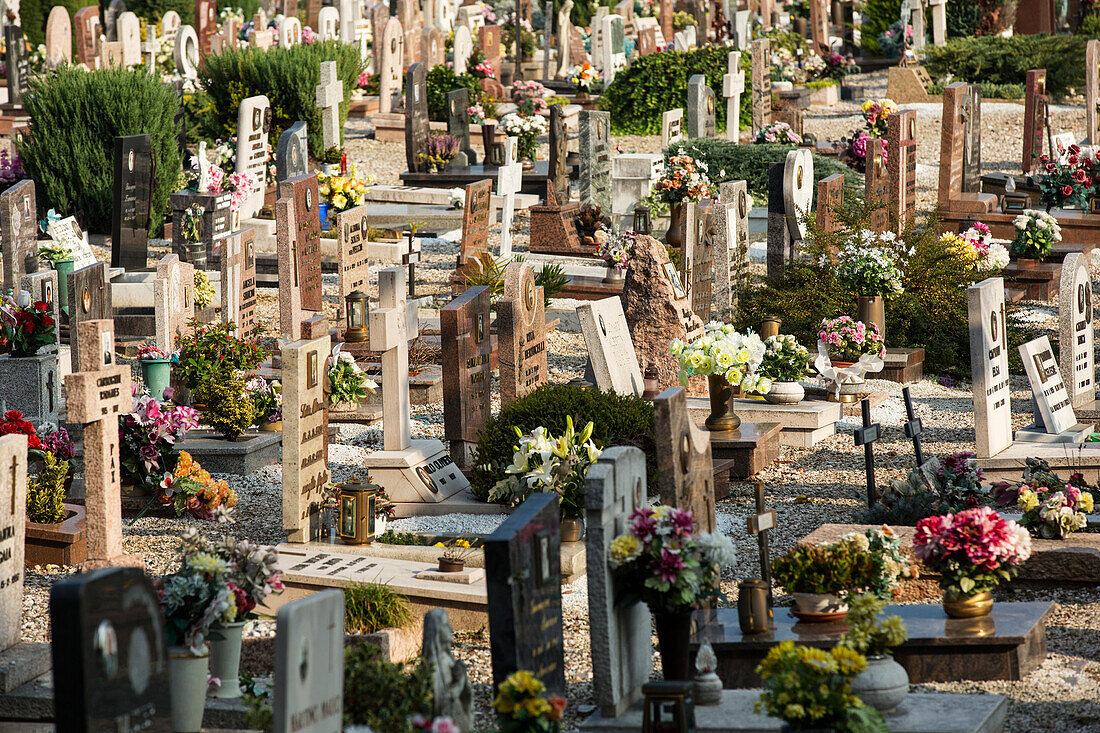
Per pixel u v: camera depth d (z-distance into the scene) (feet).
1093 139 98.58
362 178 74.49
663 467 23.13
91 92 76.38
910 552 29.50
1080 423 42.27
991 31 136.36
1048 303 63.98
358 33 138.62
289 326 54.95
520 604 20.07
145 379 44.50
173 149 78.89
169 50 128.77
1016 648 24.81
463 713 19.57
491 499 36.37
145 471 37.37
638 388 45.03
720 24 134.72
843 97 124.98
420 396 49.55
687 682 20.21
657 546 21.26
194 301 53.93
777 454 42.70
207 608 22.66
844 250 51.39
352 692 18.80
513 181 69.36
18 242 57.93
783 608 27.07
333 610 17.98
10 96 108.99
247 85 94.68
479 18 143.33
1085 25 134.00
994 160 96.32
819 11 137.39
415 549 31.91
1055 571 30.12
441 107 107.34
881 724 19.25
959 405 49.03
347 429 46.21
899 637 21.77
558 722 18.86
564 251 71.77
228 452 41.29
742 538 34.78
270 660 25.54
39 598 30.50
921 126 108.47
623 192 77.51
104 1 157.89
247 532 35.91
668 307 47.37
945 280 54.90
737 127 98.89
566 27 133.28
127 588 16.10
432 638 19.13
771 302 55.36
